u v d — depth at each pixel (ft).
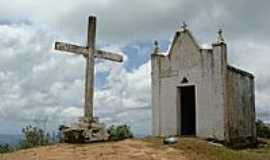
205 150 55.57
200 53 77.51
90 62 58.90
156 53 84.23
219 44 74.90
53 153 49.44
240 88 81.41
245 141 81.15
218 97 74.28
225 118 73.46
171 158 48.21
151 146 54.03
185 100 82.53
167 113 81.20
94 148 51.42
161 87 82.69
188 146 55.72
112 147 52.01
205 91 76.07
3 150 74.69
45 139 85.66
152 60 84.64
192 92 84.12
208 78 75.92
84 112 57.57
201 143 59.62
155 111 82.84
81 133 55.83
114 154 48.14
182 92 81.97
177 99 80.02
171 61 81.66
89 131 56.24
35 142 84.28
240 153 60.90
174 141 57.52
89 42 59.16
